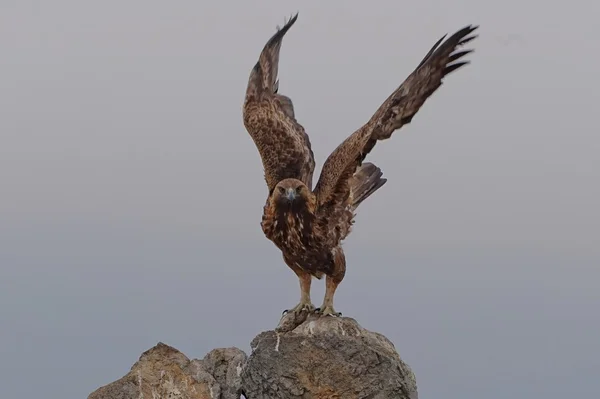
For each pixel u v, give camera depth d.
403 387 16.16
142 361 16.67
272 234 16.62
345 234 16.64
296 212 16.36
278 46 18.44
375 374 16.12
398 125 15.52
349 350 16.16
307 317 16.81
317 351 16.20
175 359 16.70
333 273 16.67
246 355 16.98
